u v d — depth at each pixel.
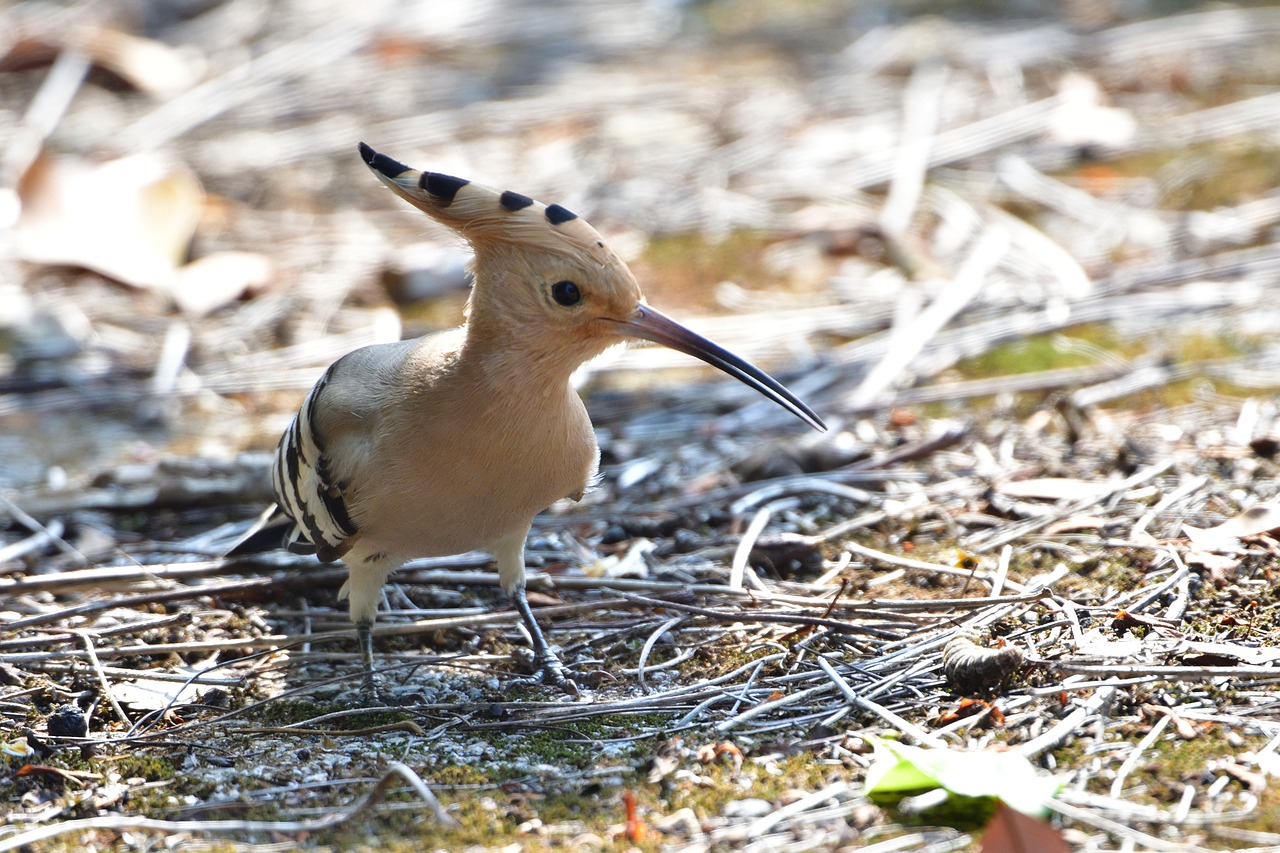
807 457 10.99
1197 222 14.77
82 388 13.20
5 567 10.13
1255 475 10.02
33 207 15.39
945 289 13.92
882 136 17.36
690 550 10.02
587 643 8.90
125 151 17.47
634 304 7.90
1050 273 14.02
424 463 7.80
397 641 9.16
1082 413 11.49
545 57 20.55
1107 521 9.55
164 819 6.95
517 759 7.43
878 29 20.89
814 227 15.36
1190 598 8.38
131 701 8.28
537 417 7.86
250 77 19.70
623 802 6.88
